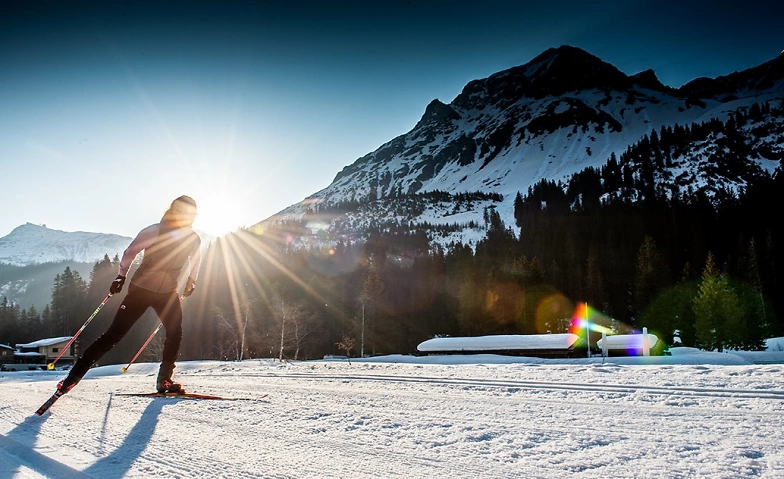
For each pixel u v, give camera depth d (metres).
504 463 2.56
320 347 56.09
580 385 5.65
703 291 37.78
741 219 65.25
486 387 5.73
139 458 2.77
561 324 50.25
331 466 2.58
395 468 2.52
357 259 74.88
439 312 60.06
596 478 2.26
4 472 2.61
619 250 63.16
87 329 64.06
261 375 8.90
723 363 19.80
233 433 3.41
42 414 4.31
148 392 5.75
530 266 52.59
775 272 50.75
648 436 3.10
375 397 5.05
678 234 66.88
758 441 2.88
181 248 5.21
